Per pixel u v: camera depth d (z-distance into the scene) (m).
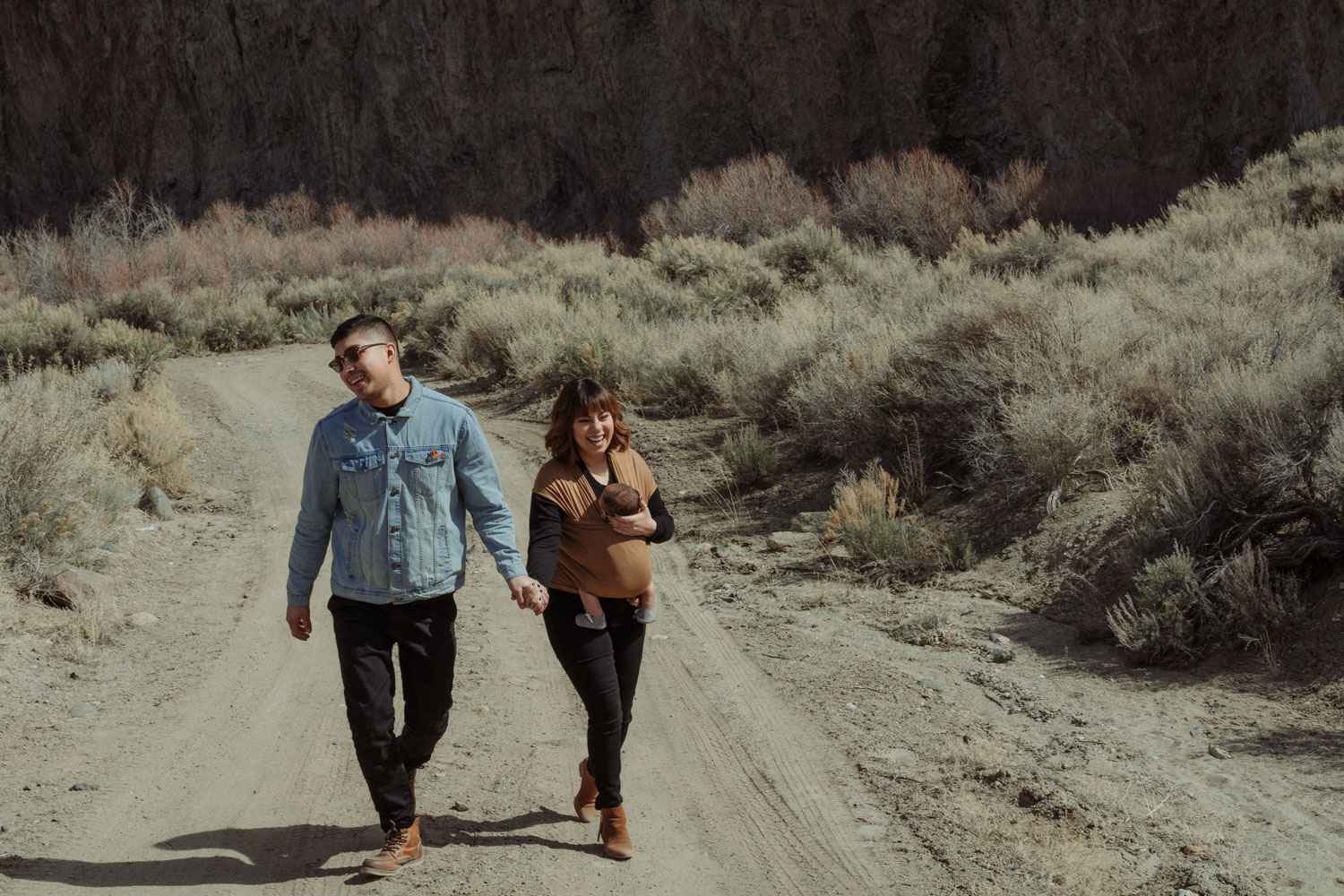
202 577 7.73
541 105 41.28
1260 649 5.21
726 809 4.06
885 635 6.11
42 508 7.16
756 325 13.48
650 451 10.96
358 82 45.47
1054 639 5.87
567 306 17.55
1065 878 3.43
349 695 3.40
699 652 5.91
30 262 31.66
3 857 3.64
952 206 23.45
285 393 16.81
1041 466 7.45
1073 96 29.88
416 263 33.03
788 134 36.34
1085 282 13.48
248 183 48.09
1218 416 6.57
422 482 3.39
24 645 5.82
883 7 33.12
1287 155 20.36
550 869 3.59
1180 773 4.23
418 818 3.91
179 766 4.51
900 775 4.27
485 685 5.50
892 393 9.23
